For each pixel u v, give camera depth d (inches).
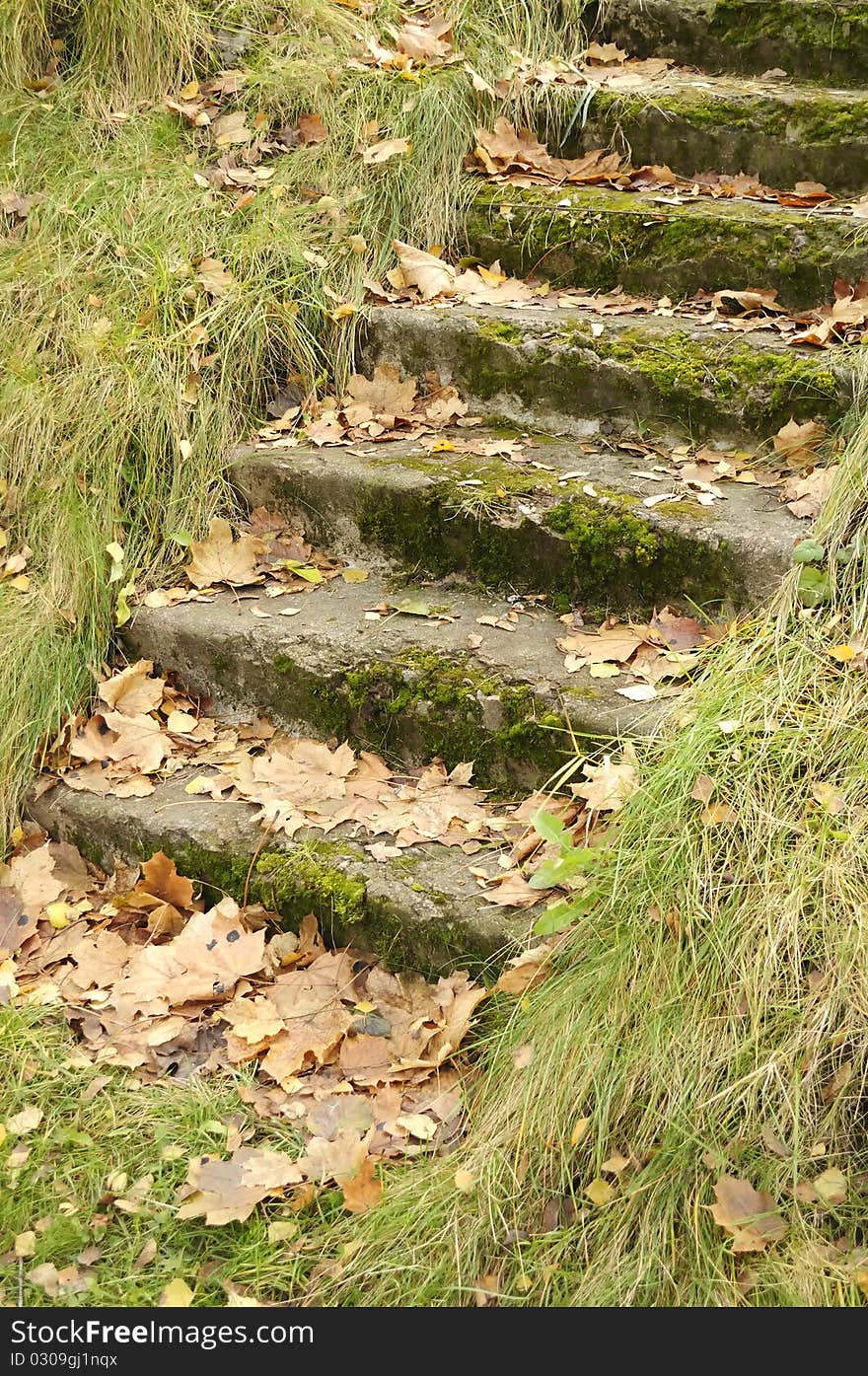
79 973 94.4
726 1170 70.4
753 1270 67.6
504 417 128.5
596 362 121.3
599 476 113.5
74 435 121.7
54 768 109.7
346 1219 75.9
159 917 97.7
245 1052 86.6
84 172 141.3
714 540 101.0
